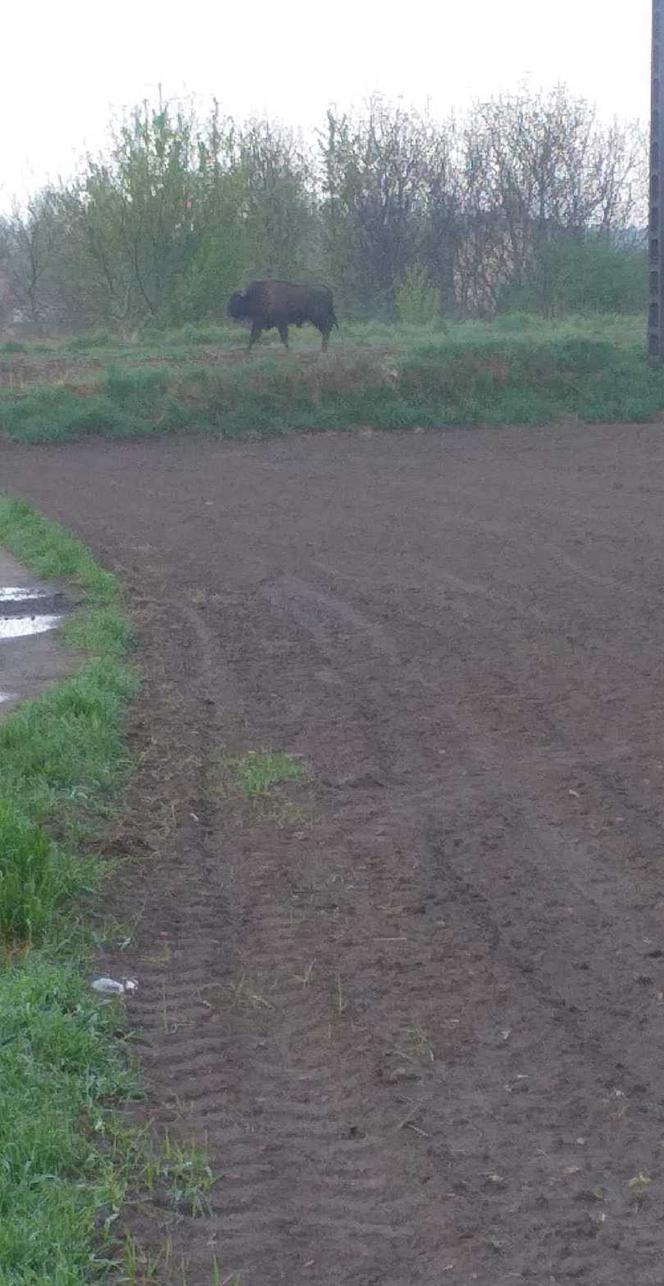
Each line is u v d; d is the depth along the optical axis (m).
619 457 22.19
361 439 25.23
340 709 9.10
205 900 6.27
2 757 7.45
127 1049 4.91
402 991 5.42
